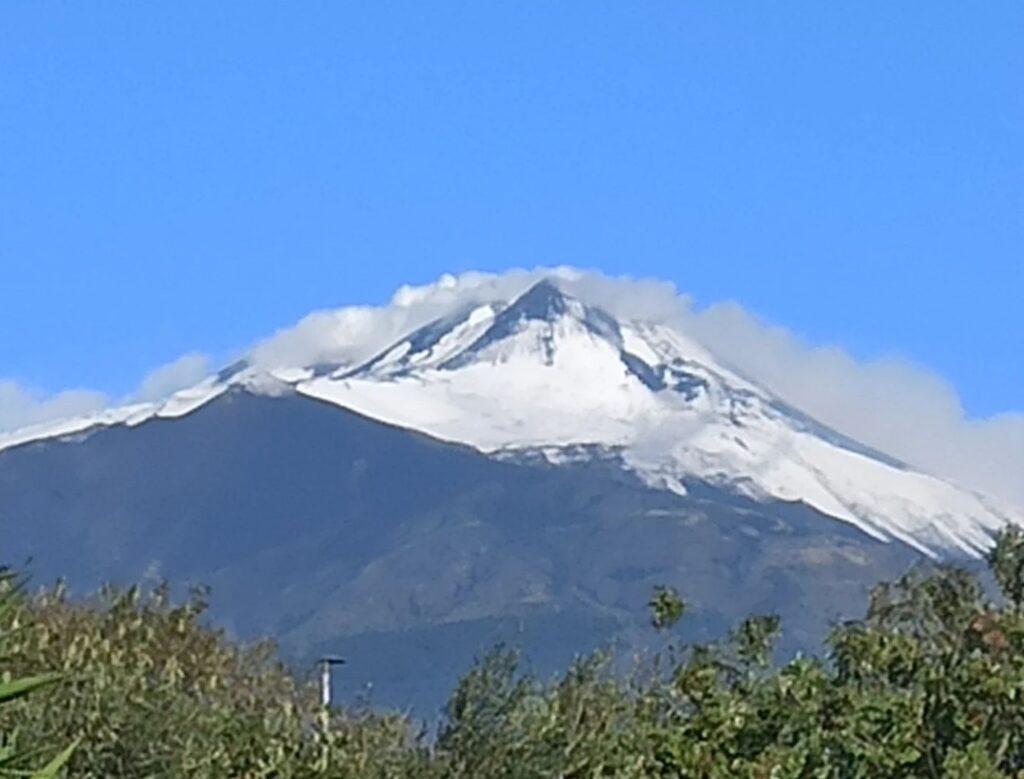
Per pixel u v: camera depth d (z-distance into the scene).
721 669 23.89
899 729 21.95
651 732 23.52
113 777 25.02
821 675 22.66
